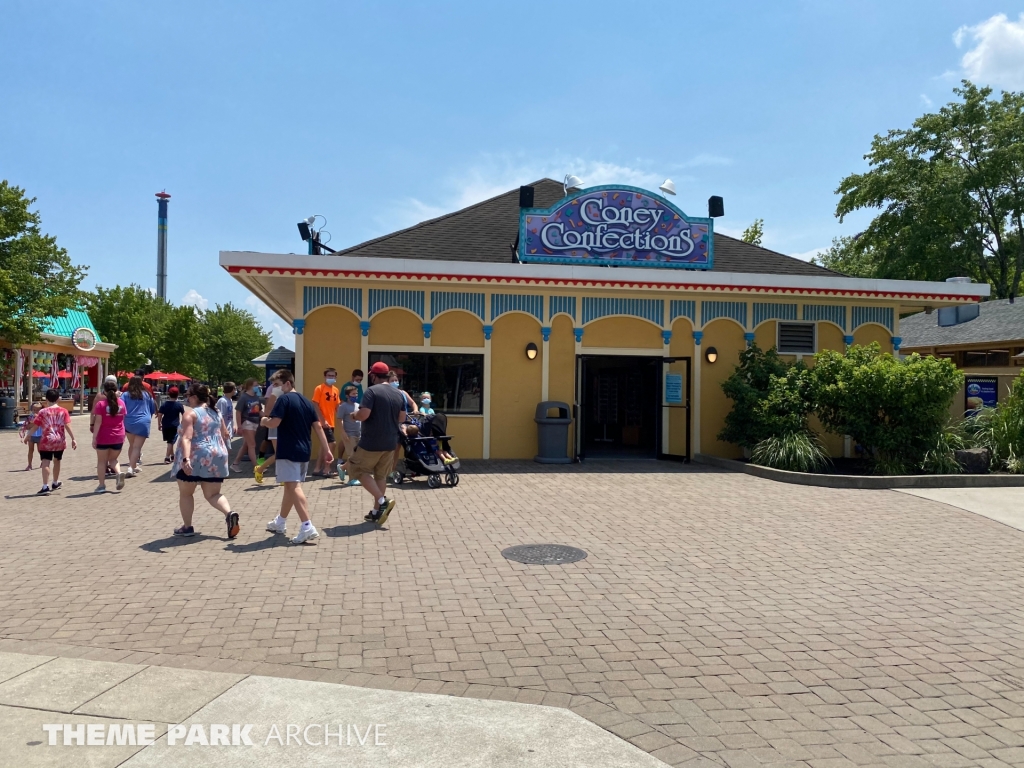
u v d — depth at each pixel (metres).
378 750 3.38
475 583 6.09
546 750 3.40
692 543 7.64
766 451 13.07
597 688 4.11
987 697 4.07
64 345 32.47
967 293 15.50
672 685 4.17
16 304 26.56
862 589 6.12
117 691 3.95
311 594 5.73
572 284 14.15
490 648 4.68
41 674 4.16
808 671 4.40
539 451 14.25
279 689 4.01
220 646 4.64
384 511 8.23
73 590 5.79
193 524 8.34
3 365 27.75
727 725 3.69
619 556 7.06
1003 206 34.44
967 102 35.22
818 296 15.30
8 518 8.68
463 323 14.45
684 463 14.55
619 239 15.06
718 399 15.27
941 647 4.82
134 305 49.62
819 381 13.17
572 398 14.79
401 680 4.18
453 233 16.34
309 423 7.59
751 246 18.19
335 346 13.98
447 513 9.05
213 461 7.53
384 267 13.55
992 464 12.96
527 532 8.02
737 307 15.36
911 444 12.59
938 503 10.02
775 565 6.83
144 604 5.46
